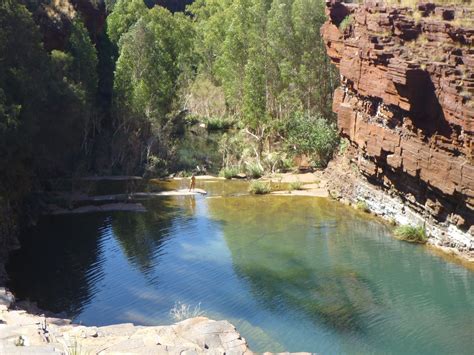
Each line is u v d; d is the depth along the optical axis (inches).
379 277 1175.0
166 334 812.6
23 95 1478.8
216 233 1470.2
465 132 1168.2
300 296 1088.8
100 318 1009.5
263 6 2815.0
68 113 1715.1
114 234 1473.9
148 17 3006.9
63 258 1307.8
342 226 1507.1
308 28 2463.1
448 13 1320.1
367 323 977.5
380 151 1507.1
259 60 2603.3
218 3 4434.1
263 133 2411.4
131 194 1852.9
